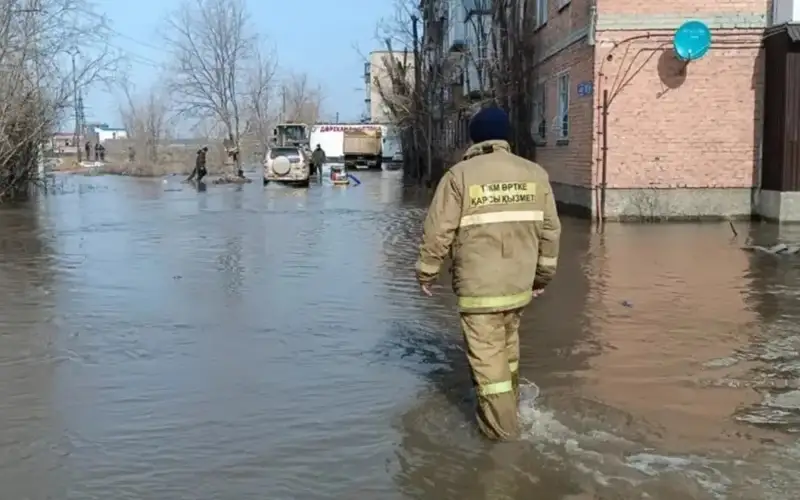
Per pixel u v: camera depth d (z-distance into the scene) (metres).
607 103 16.95
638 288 9.35
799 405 5.35
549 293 9.09
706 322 7.66
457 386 5.75
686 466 4.35
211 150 63.34
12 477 4.33
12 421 5.15
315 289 9.58
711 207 17.03
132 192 31.36
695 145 16.94
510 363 5.13
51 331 7.54
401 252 12.88
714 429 4.90
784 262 11.18
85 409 5.36
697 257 11.71
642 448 4.59
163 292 9.45
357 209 21.72
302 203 24.25
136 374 6.14
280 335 7.31
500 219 4.71
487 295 4.71
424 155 40.31
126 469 4.40
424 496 4.04
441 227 4.74
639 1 16.69
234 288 9.66
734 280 9.81
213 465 4.43
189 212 21.00
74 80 32.09
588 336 7.17
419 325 7.72
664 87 16.86
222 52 53.31
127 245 13.94
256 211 21.20
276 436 4.83
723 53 16.67
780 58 15.98
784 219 16.05
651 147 17.00
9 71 26.56
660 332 7.30
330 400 5.47
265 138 67.56
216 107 53.91
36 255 12.77
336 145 62.50
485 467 4.35
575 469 4.31
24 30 27.45
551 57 20.67
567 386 5.73
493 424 4.71
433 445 4.66
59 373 6.19
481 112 4.95
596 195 17.17
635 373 6.06
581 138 17.92
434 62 38.25
